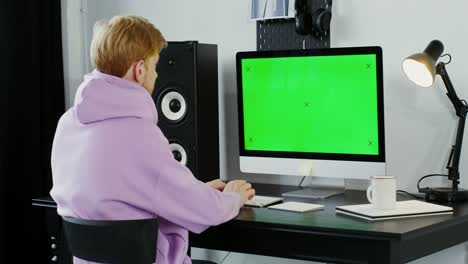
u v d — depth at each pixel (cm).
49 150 333
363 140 246
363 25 270
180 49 267
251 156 270
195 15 312
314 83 254
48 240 332
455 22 252
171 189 187
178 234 196
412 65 231
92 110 186
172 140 271
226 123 305
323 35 278
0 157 310
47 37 330
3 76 311
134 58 191
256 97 267
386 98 268
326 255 201
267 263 302
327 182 283
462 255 257
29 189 324
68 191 188
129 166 183
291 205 229
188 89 267
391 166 269
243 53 267
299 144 259
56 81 336
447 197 238
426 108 260
